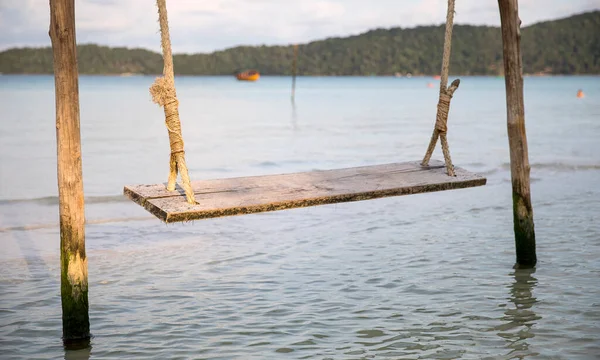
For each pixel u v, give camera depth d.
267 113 40.66
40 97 54.38
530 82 154.50
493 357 5.49
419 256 8.63
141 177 15.62
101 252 8.95
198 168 17.09
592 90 88.31
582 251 8.69
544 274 7.73
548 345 5.72
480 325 6.20
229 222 10.80
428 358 5.50
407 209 11.77
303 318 6.44
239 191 5.40
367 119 35.53
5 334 5.99
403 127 30.31
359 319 6.40
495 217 11.04
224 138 24.94
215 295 7.15
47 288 7.38
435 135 6.44
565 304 6.71
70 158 5.41
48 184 14.57
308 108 46.78
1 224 10.72
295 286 7.45
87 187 14.14
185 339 5.93
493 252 8.77
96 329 6.16
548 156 18.92
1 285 7.46
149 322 6.34
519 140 7.68
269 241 9.55
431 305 6.77
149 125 30.20
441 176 6.18
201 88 106.56
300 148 21.70
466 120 35.59
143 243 9.45
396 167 6.57
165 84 5.10
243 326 6.23
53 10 5.10
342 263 8.36
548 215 10.95
